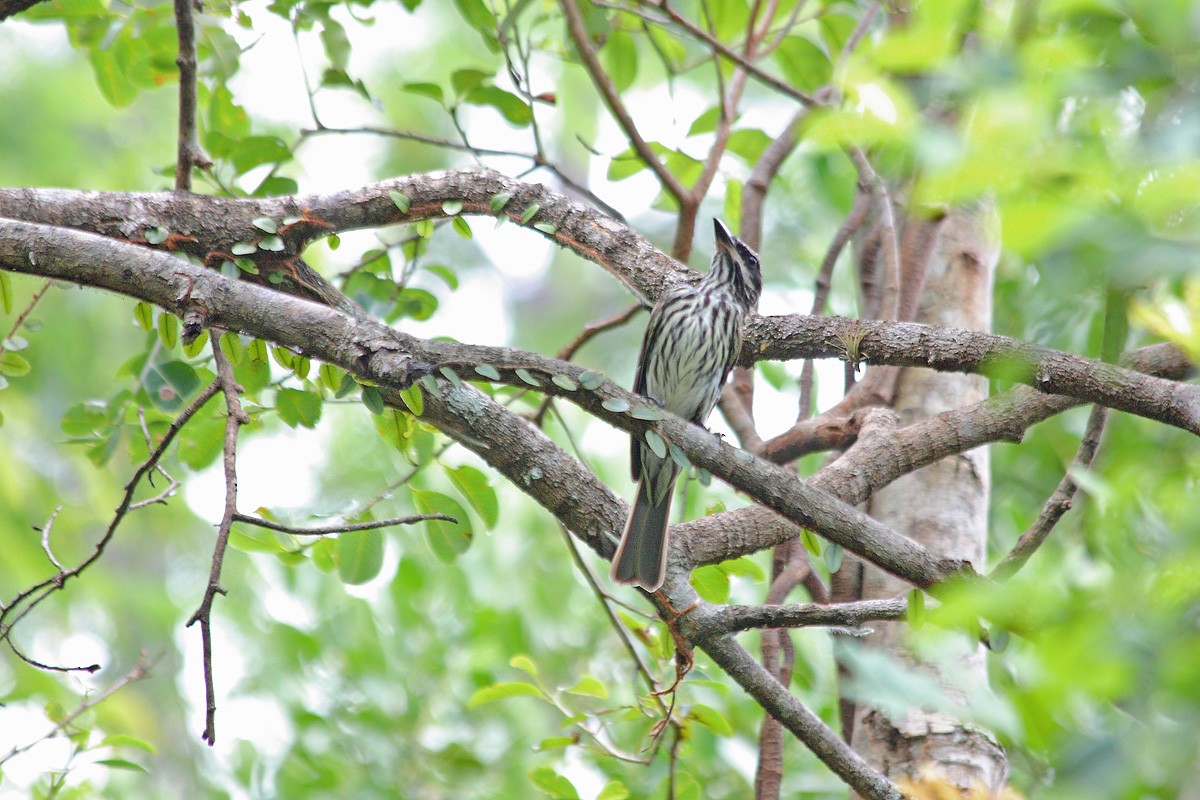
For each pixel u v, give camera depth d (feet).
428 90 34.37
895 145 16.33
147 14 35.29
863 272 38.01
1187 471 22.67
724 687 29.17
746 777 39.01
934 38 13.94
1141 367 28.94
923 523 33.14
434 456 31.01
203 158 30.66
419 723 41.04
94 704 33.65
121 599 55.83
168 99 59.21
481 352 24.68
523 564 46.19
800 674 37.70
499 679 41.50
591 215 33.01
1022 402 29.66
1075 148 14.30
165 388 32.48
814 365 38.91
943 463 33.86
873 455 29.66
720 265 37.58
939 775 27.09
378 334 24.20
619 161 39.24
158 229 28.22
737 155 42.63
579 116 67.56
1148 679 13.01
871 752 30.55
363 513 30.89
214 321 24.40
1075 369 25.08
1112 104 14.98
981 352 25.91
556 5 41.22
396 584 43.14
